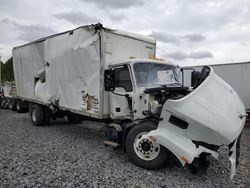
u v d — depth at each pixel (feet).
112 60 20.20
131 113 17.95
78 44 21.77
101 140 23.70
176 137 14.29
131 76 17.84
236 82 39.93
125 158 17.95
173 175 14.92
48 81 27.71
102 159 17.66
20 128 29.84
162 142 14.35
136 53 22.50
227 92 15.94
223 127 13.46
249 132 31.24
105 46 19.71
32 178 13.94
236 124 14.12
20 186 12.85
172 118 14.66
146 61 18.90
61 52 24.53
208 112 13.83
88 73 20.72
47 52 27.53
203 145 14.11
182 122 14.35
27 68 33.09
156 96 16.85
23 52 33.86
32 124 33.09
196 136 13.99
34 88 31.37
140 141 15.71
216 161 17.94
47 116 31.45
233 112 14.64
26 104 44.42
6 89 56.90
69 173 14.82
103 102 19.51
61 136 25.39
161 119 15.02
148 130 15.57
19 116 42.50
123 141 17.28
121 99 18.60
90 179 13.98
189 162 13.29
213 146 14.21
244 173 15.78
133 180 13.98
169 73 19.94
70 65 23.13
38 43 29.55
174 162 16.57
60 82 25.09
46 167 15.76
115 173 14.97
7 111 52.06
